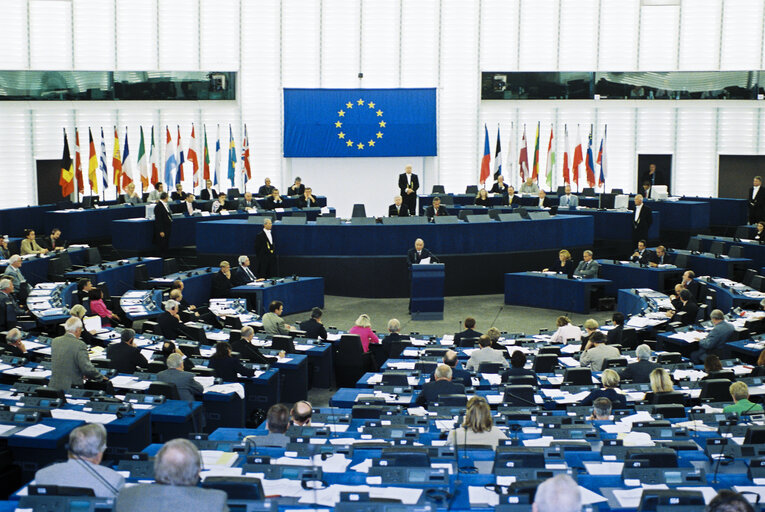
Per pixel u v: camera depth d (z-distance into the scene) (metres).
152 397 9.57
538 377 11.68
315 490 5.86
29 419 8.36
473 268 22.50
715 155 32.19
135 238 23.91
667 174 32.53
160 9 30.55
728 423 8.36
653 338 15.83
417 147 31.48
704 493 5.86
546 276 20.84
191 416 9.45
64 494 5.12
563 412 9.19
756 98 30.69
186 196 27.36
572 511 3.36
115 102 29.81
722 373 11.43
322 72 31.97
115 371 10.84
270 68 31.62
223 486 5.28
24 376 10.84
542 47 31.89
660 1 31.36
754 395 10.51
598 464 6.61
